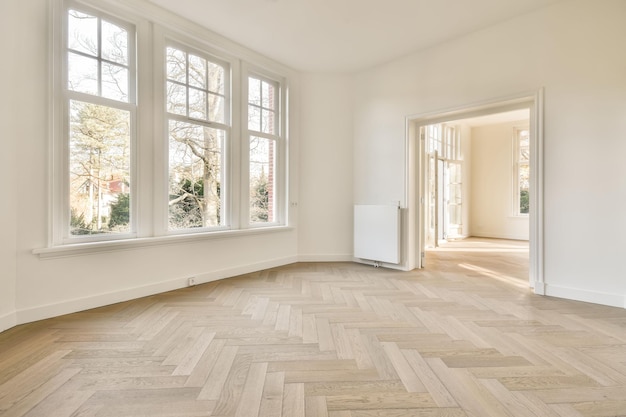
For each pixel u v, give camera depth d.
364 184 5.29
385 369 2.01
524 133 8.65
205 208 4.27
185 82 4.04
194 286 3.96
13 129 2.66
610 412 1.59
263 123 5.07
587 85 3.30
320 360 2.12
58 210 2.99
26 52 2.74
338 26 4.01
